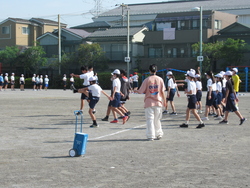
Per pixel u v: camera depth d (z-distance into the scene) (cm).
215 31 4778
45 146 892
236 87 1702
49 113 1650
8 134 1073
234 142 948
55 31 5731
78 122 1345
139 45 5347
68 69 5231
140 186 565
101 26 6078
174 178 610
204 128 1209
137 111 1756
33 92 3728
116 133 1093
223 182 588
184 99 2650
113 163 716
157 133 991
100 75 4656
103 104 2162
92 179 605
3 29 6075
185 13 4869
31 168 677
